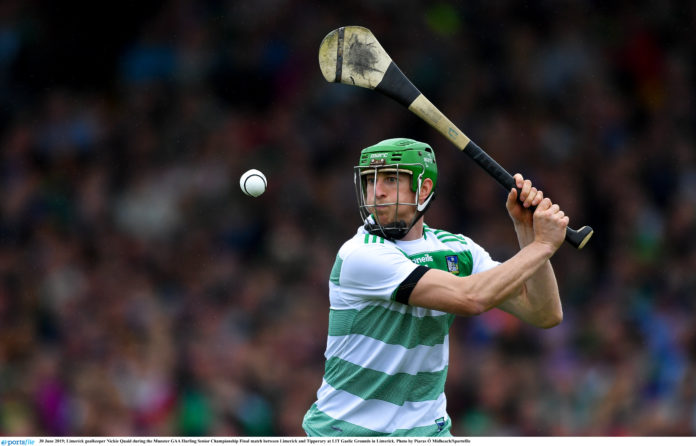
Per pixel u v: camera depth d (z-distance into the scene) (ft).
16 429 101.14
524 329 112.98
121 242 133.69
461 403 104.22
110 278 126.52
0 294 123.65
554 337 113.60
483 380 104.88
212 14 155.74
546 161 141.49
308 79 149.28
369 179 42.34
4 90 150.71
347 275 41.50
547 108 148.15
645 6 156.76
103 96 152.66
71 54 154.30
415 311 41.16
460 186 138.00
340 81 43.45
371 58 43.04
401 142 42.29
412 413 42.37
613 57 153.79
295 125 145.38
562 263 127.54
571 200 137.18
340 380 42.83
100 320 116.88
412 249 42.83
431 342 42.01
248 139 144.46
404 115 144.87
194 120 146.41
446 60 150.41
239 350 108.58
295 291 124.36
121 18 156.15
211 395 101.76
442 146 141.90
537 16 155.22
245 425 100.78
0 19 155.84
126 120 147.64
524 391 105.19
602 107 148.05
